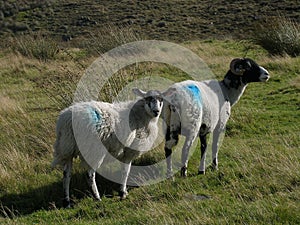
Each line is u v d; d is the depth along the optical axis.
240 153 5.50
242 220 4.08
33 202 4.87
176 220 4.17
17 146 5.93
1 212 4.74
